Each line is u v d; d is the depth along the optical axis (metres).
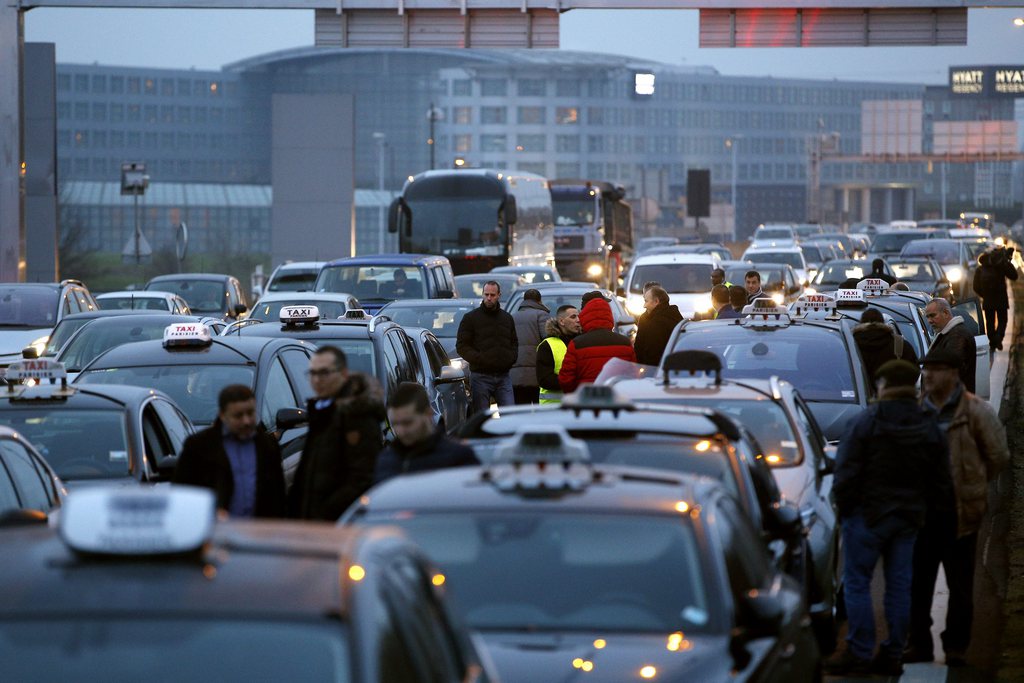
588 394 24.98
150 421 31.47
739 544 18.56
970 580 28.41
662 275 99.88
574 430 24.19
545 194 150.88
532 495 18.31
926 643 28.67
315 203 172.38
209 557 11.20
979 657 28.56
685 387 31.78
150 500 10.84
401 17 87.00
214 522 11.35
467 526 17.84
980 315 66.81
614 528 17.67
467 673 12.34
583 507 17.94
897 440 26.55
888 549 26.89
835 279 114.44
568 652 16.30
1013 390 72.88
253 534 12.00
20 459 25.31
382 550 11.88
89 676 10.32
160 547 10.76
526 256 136.88
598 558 17.34
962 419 28.41
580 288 82.19
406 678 11.02
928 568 28.62
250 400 24.98
